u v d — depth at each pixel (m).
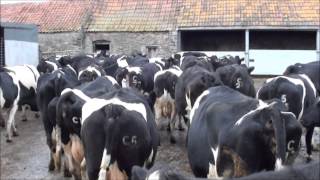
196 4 28.31
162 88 11.37
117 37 28.03
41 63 16.33
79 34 28.28
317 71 12.27
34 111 14.62
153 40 27.52
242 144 4.51
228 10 27.23
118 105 5.50
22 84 12.96
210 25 26.45
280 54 26.44
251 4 27.31
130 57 18.58
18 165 9.93
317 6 26.66
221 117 5.07
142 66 13.54
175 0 28.94
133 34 27.78
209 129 5.27
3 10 31.58
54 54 28.72
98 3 30.00
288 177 2.73
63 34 28.58
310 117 9.12
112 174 5.50
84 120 5.70
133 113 5.49
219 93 6.12
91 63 16.23
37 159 10.32
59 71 10.23
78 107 6.99
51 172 9.30
